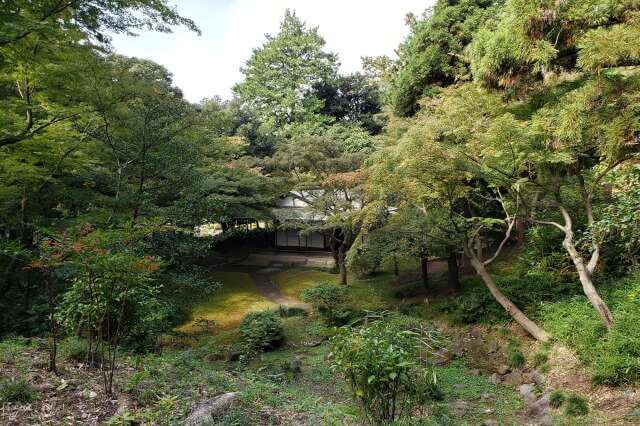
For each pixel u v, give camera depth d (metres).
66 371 4.34
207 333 12.95
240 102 25.19
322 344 11.85
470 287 13.32
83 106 8.89
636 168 6.79
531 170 8.85
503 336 9.84
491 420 6.47
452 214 10.33
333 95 28.25
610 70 5.84
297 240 24.12
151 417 3.55
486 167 8.53
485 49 8.09
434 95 13.09
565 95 7.33
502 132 7.69
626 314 7.41
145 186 10.22
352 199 15.34
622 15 6.25
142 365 5.08
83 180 10.38
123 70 9.11
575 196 10.47
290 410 4.59
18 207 10.02
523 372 8.49
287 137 25.88
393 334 3.73
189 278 9.32
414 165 8.70
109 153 9.80
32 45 6.78
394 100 16.50
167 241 9.10
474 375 8.84
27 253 4.13
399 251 13.08
